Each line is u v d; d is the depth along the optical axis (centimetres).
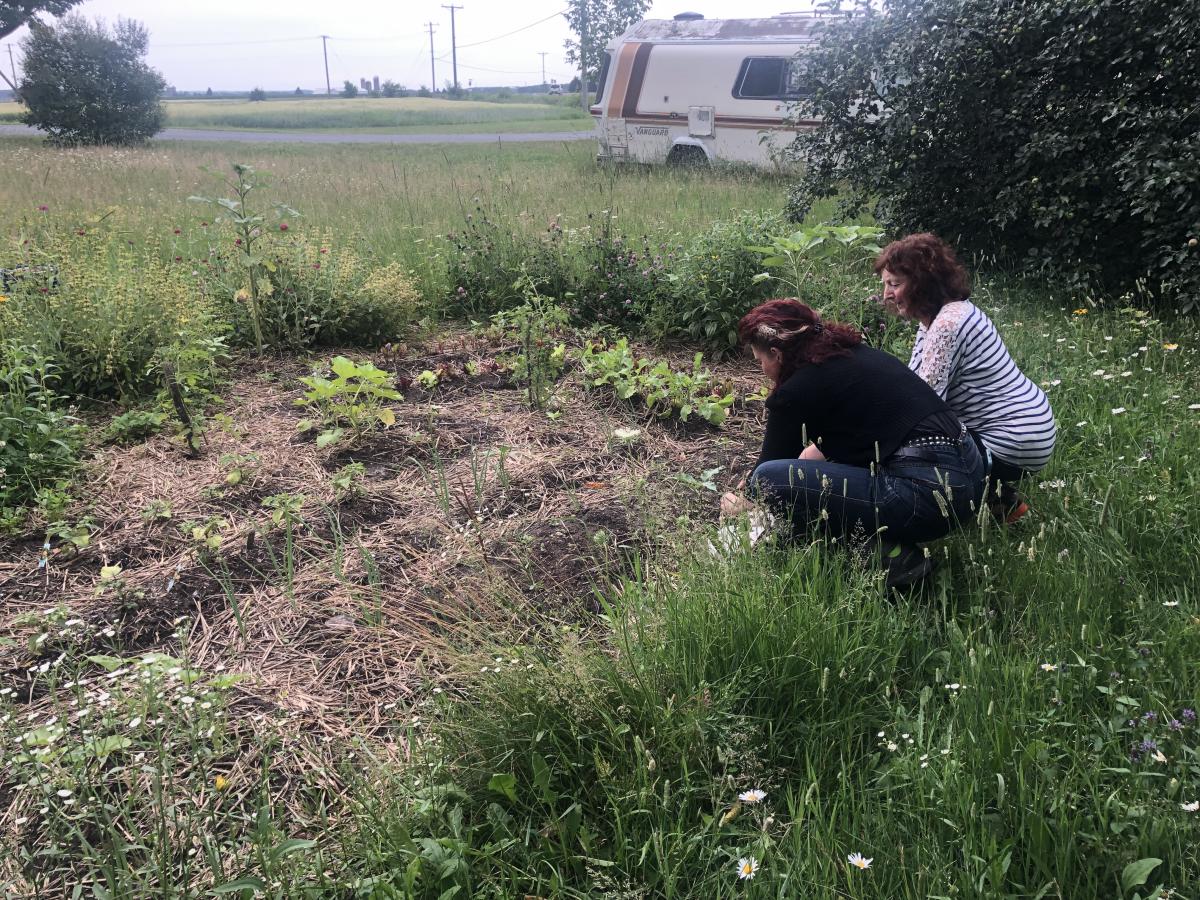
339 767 251
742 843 226
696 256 655
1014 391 349
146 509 389
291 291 633
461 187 1268
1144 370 509
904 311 371
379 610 322
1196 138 630
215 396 511
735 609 279
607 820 231
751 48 1528
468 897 207
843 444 332
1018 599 311
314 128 4391
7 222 899
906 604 300
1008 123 744
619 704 257
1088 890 198
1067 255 711
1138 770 228
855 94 857
